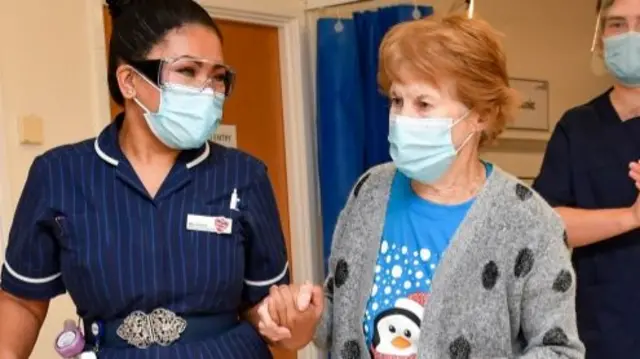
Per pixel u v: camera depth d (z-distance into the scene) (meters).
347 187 3.25
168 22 1.48
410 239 1.41
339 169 3.26
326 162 3.30
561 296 1.34
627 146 1.95
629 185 1.93
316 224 3.47
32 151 2.57
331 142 3.28
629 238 1.91
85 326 1.49
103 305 1.43
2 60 2.50
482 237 1.36
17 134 2.53
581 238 1.87
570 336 1.33
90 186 1.47
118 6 1.55
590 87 4.29
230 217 1.50
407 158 1.40
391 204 1.46
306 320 1.42
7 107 2.50
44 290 1.50
